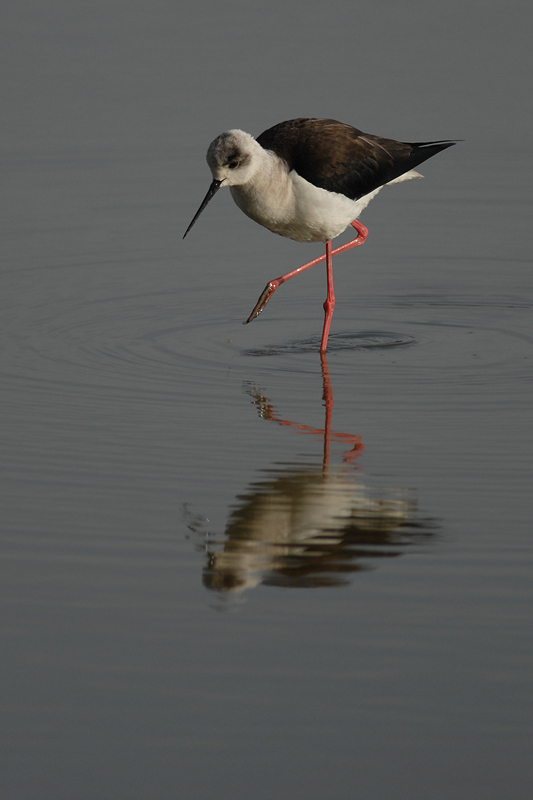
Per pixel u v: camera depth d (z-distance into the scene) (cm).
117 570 834
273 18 2822
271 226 1328
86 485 974
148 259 1711
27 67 2486
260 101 2244
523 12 2867
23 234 1792
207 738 643
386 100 2264
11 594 799
